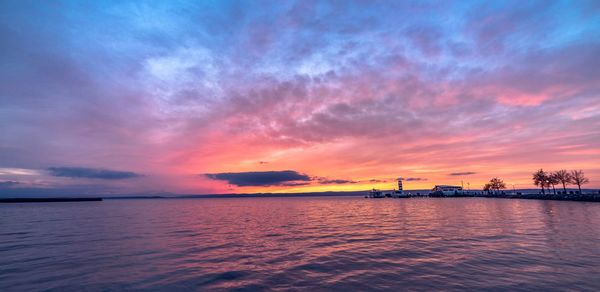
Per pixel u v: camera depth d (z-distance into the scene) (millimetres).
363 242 26281
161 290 13945
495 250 21031
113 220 56125
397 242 25734
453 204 107938
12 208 120625
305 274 16297
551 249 20969
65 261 19906
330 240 28031
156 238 30562
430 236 28719
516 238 26016
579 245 22266
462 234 29438
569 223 36719
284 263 18922
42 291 13961
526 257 18688
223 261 19641
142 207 131750
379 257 20016
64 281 15398
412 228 36031
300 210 92000
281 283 14781
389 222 45250
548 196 124438
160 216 68125
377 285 14133
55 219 59281
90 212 87812
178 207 130250
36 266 18609
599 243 22984
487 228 33750
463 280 14484
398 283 14344
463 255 19703
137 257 21062
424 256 19828
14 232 36688
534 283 13750
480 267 16656
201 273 16703
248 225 44375
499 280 14305
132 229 39531
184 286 14484
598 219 41188
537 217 45844
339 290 13570
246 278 15711
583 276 14617
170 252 22844
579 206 73438
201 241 28312
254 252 22656
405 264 17859
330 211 82875
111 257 21109
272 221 51625
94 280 15516
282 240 28562
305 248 24031
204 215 71625
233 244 26391
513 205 86750
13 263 19484
